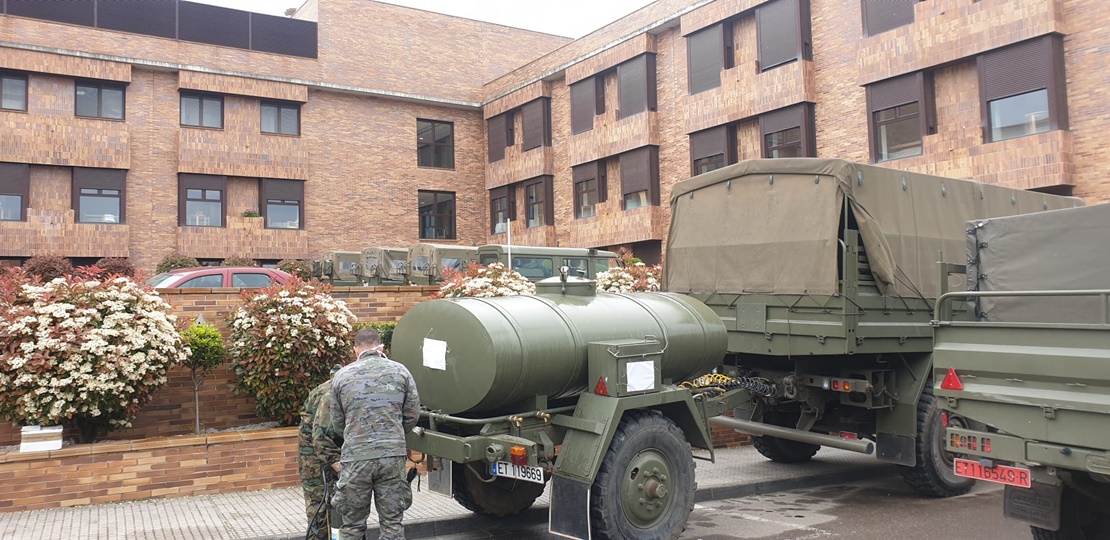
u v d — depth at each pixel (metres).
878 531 6.68
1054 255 5.79
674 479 5.91
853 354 7.71
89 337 7.29
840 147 20.22
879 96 19.12
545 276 13.29
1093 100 15.65
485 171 33.56
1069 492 5.21
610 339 6.09
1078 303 5.62
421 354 6.02
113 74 25.39
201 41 27.55
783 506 7.70
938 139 17.72
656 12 25.53
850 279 7.36
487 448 5.46
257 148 27.86
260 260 27.61
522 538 6.59
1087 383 4.64
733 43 23.27
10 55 23.83
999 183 16.58
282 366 8.34
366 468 4.97
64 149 24.55
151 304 8.02
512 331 5.59
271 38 28.94
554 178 30.23
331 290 9.27
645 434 5.73
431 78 32.53
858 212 7.56
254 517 6.74
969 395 5.27
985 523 6.93
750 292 8.19
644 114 25.67
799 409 8.99
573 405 6.31
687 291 8.90
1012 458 5.00
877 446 8.02
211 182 27.25
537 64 30.89
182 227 26.30
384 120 31.19
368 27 31.09
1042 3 16.00
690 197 9.07
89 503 7.10
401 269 15.32
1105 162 15.42
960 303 8.46
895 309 7.80
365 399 5.10
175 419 8.77
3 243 23.50
